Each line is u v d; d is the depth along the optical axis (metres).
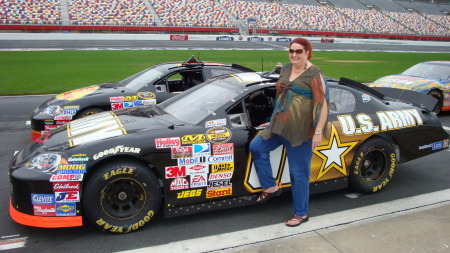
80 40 31.48
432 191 4.12
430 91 7.91
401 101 4.43
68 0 37.69
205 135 3.19
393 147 3.99
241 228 3.22
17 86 11.28
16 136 6.23
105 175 2.89
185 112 3.51
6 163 4.89
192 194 3.18
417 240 2.96
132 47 26.91
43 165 2.88
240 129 3.32
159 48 26.61
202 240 3.02
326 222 3.33
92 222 2.97
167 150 3.05
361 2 57.84
